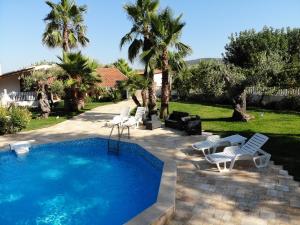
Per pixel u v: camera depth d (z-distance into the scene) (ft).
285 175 27.07
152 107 61.52
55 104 94.89
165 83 59.06
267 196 22.99
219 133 45.68
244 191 24.03
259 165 29.48
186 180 26.81
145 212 19.26
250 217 19.94
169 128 51.26
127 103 107.34
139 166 37.78
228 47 121.60
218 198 22.94
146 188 30.91
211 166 30.35
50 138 47.57
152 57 57.52
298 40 113.60
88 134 50.01
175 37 57.31
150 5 59.41
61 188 31.71
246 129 47.57
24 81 97.66
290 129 46.24
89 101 107.04
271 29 117.70
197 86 92.99
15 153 42.65
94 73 81.25
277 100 76.07
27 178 34.65
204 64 87.76
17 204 28.30
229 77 57.06
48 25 91.71
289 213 20.33
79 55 76.23
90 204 27.84
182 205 21.94
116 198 28.84
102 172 36.01
